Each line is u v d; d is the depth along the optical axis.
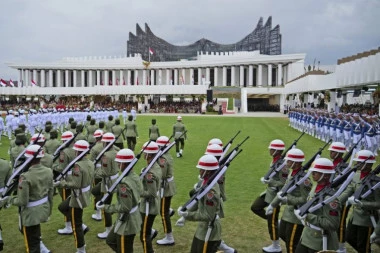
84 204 8.16
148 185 7.62
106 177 9.88
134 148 22.45
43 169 7.52
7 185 7.93
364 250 7.33
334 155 8.62
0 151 22.31
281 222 7.46
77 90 91.94
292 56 90.75
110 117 23.08
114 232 6.89
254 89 86.25
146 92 80.50
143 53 137.88
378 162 18.27
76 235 8.00
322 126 27.70
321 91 45.09
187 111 75.62
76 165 8.12
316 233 6.02
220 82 104.62
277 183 8.17
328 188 6.00
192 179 14.99
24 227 7.25
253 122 47.28
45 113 33.03
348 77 29.56
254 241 8.81
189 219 6.22
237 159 19.61
